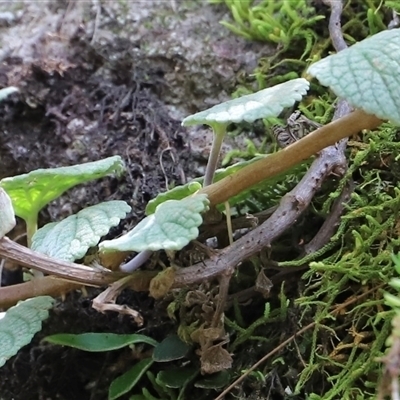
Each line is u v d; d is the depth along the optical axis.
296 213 0.25
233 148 0.31
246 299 0.27
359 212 0.26
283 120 0.30
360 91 0.21
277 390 0.25
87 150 0.32
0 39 0.35
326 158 0.26
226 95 0.32
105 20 0.34
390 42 0.21
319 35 0.31
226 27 0.33
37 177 0.25
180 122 0.32
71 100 0.33
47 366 0.29
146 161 0.31
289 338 0.25
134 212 0.30
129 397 0.28
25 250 0.24
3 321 0.25
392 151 0.27
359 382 0.24
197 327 0.26
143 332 0.29
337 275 0.25
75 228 0.25
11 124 0.33
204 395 0.27
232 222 0.26
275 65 0.31
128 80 0.33
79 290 0.28
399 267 0.22
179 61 0.33
